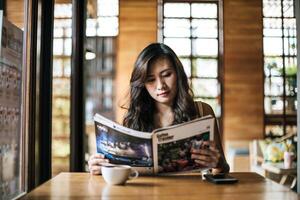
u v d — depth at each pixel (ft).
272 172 13.85
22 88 4.69
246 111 22.94
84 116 8.55
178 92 5.82
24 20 5.27
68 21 8.34
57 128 7.21
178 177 5.17
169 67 5.69
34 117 5.37
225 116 22.89
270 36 23.15
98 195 4.09
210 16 22.99
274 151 14.46
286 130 22.85
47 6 5.89
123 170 4.61
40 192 4.25
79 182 4.83
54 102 6.54
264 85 23.07
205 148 5.00
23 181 5.01
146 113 5.87
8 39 3.96
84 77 8.62
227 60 22.91
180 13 22.84
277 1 23.25
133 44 22.52
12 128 4.17
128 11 22.54
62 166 7.68
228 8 22.84
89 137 17.84
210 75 23.03
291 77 22.94
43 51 5.80
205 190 4.34
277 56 23.09
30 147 5.27
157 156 4.99
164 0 22.75
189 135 4.97
